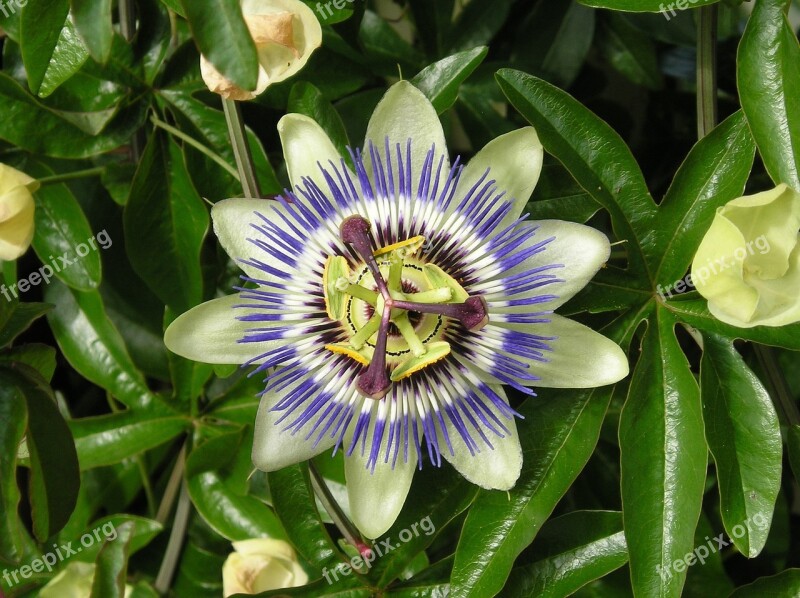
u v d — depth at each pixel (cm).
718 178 20
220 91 18
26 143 22
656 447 19
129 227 22
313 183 18
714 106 20
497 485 18
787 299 17
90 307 24
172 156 23
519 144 18
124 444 24
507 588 20
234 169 22
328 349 18
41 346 21
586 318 20
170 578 24
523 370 18
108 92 23
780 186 16
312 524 21
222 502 24
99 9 18
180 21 23
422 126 18
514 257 17
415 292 19
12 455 19
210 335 18
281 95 23
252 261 18
